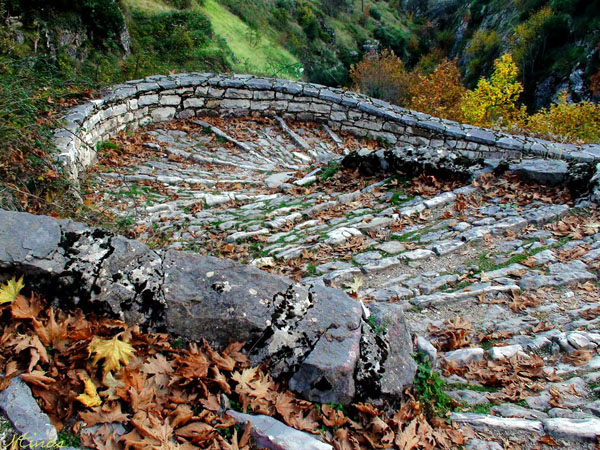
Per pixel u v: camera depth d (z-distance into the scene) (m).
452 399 2.86
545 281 4.15
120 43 15.11
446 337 3.56
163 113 9.51
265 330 2.54
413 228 5.26
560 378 3.10
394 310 2.97
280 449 2.11
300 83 10.46
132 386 2.22
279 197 6.57
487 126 14.77
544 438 2.54
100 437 2.02
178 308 2.55
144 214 5.59
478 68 45.88
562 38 38.31
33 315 2.37
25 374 2.12
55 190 4.82
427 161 6.54
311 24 36.50
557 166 5.87
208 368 2.42
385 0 65.44
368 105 9.98
